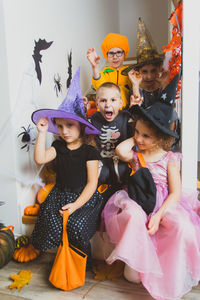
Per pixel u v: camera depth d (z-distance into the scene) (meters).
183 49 1.05
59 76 1.58
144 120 0.94
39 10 1.31
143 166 0.99
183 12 1.02
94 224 1.01
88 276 0.98
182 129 1.09
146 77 1.56
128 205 0.91
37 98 1.30
